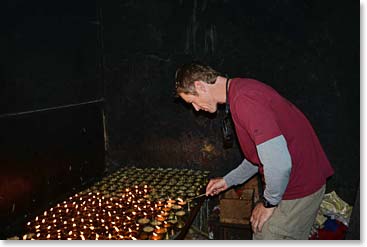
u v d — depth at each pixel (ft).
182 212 7.40
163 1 10.54
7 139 7.16
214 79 6.05
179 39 10.59
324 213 9.65
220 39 10.25
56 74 8.81
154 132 11.29
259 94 5.63
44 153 8.31
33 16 7.97
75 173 9.64
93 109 10.74
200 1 10.26
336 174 10.06
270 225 6.42
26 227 7.08
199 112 10.83
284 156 5.33
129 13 10.85
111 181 9.81
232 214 9.30
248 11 9.96
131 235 6.58
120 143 11.57
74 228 6.95
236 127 6.08
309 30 9.64
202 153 11.02
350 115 9.73
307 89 9.89
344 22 9.40
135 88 11.20
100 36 11.12
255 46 10.05
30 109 7.85
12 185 7.29
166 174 10.44
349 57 9.51
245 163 7.42
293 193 6.21
